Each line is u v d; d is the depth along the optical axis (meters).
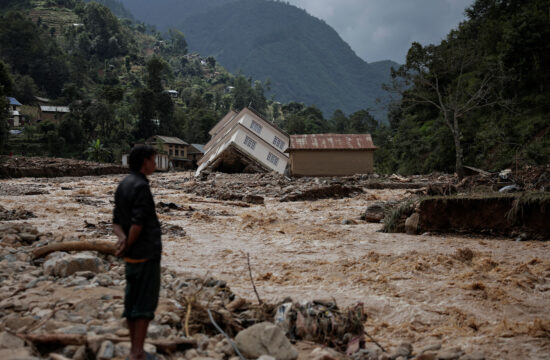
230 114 69.69
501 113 47.16
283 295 7.14
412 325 6.03
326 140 48.25
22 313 5.21
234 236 13.12
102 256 8.13
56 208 17.91
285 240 12.55
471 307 6.69
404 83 43.09
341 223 16.39
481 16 63.94
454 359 4.84
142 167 4.21
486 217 13.50
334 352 4.84
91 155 90.81
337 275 8.55
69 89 138.75
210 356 4.50
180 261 9.50
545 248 11.34
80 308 5.27
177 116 139.62
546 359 4.93
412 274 8.48
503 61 47.09
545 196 12.63
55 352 4.23
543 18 46.28
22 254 7.91
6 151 73.81
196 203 22.61
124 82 195.50
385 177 39.47
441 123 53.69
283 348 4.61
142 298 3.93
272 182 33.59
